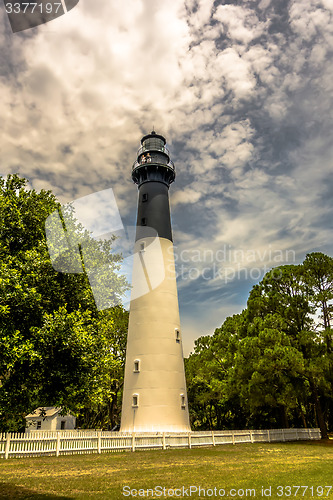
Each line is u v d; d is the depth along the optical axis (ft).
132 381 94.02
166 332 97.71
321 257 118.93
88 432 68.69
